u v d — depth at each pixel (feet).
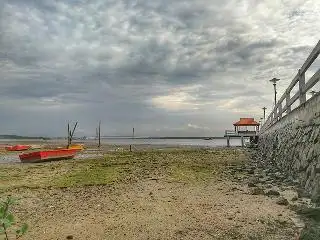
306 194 36.29
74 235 27.02
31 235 27.30
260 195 38.65
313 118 40.52
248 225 27.30
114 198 40.06
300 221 27.55
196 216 30.73
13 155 159.74
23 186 51.98
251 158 103.40
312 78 41.47
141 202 37.37
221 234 25.58
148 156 114.42
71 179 58.13
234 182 50.16
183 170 67.67
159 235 26.17
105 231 27.71
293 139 53.62
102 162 91.71
